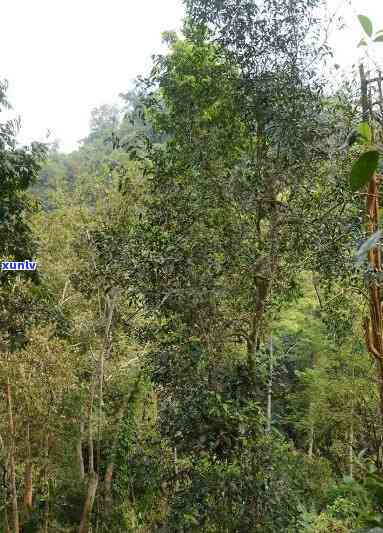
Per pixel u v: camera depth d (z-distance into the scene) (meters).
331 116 5.07
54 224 9.95
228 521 4.92
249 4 5.28
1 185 6.36
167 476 5.73
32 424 9.86
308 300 12.26
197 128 5.92
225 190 5.52
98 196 8.97
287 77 5.19
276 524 4.98
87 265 9.12
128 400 12.36
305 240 5.21
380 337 2.57
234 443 5.18
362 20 1.30
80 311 10.23
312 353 14.33
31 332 8.22
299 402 13.55
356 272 4.51
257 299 5.94
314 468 8.45
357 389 11.46
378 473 2.43
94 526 11.43
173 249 5.33
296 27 5.22
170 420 5.40
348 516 4.96
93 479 9.62
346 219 4.75
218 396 4.96
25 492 10.84
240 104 5.57
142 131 6.15
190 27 6.16
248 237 5.75
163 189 5.82
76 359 10.06
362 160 1.14
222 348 5.79
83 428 11.40
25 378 8.88
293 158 5.24
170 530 5.08
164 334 6.09
